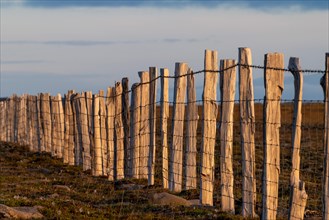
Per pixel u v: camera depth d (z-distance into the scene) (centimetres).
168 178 2798
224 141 2266
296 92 1934
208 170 2394
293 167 1958
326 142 1858
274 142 2038
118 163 3291
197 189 2623
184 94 2683
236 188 2823
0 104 6309
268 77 2023
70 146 4072
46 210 2239
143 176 3112
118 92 3322
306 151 4238
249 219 2103
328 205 1859
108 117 3428
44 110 4716
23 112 5475
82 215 2227
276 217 2111
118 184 3045
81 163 3925
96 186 3016
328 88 1853
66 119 4128
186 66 2672
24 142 5453
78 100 3800
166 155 2823
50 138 4672
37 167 3938
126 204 2462
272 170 2041
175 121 2692
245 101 2142
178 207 2342
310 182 3030
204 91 2400
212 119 2402
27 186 3008
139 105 3100
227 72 2258
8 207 2177
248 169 2145
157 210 2333
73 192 2836
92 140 3609
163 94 2819
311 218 2181
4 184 3092
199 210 2267
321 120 5100
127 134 3231
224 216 2136
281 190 2767
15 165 4053
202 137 2402
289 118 4694
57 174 3581
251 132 2138
